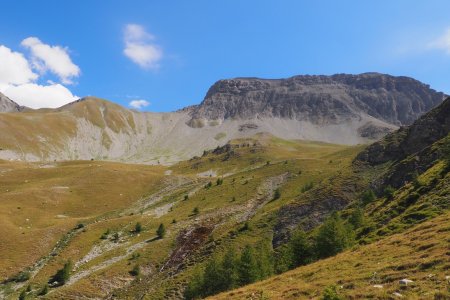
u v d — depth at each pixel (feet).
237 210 430.20
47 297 272.10
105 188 626.64
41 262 349.41
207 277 220.02
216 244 328.70
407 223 177.27
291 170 579.89
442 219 145.18
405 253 118.83
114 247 374.02
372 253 134.00
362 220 226.99
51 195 565.53
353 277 109.50
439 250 108.78
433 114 385.70
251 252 214.48
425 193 205.98
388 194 257.96
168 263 327.47
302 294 110.01
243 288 147.95
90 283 292.20
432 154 292.20
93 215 526.57
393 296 85.97
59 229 422.82
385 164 386.32
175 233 386.93
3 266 332.39
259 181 546.26
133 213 518.37
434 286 85.40
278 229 329.31
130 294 280.51
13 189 608.60
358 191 347.77
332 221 202.59
